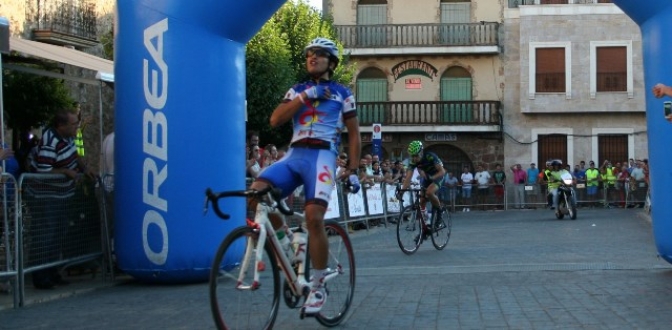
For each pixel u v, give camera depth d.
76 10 21.28
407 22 39.41
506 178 38.56
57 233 8.98
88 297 8.77
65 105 15.01
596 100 37.81
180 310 7.64
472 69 38.94
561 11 37.97
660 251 9.52
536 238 16.22
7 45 9.11
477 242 15.49
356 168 6.40
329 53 6.30
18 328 6.91
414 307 7.44
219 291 5.45
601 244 14.30
